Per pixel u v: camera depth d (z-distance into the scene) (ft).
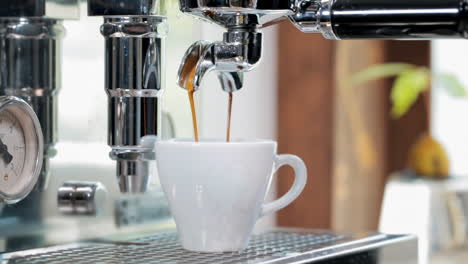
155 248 2.49
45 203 2.60
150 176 2.52
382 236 2.63
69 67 2.68
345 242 2.50
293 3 2.31
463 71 6.95
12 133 2.36
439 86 6.84
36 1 2.56
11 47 2.51
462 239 5.75
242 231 2.41
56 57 2.63
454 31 2.21
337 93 5.18
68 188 2.63
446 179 6.07
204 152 2.34
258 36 2.37
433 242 5.61
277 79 5.05
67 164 2.67
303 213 5.16
